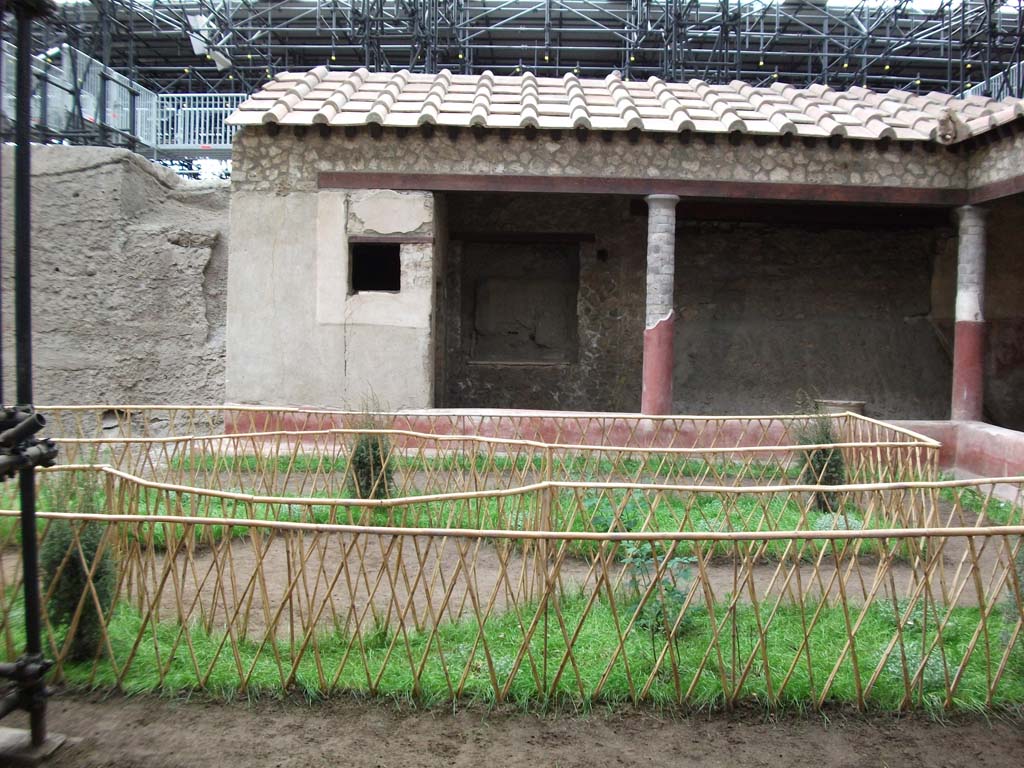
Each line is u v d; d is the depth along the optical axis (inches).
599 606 203.6
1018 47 597.3
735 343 556.7
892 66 817.5
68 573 168.6
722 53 745.6
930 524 243.0
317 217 438.0
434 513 285.0
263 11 755.4
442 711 156.9
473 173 434.3
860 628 192.5
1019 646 170.7
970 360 439.5
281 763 139.7
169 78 848.9
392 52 805.9
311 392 441.7
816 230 567.5
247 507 192.7
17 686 138.7
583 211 565.9
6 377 509.0
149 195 549.3
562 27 807.7
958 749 147.6
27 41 136.1
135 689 161.9
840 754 145.4
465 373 574.9
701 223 568.4
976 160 431.2
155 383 530.0
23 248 136.6
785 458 384.8
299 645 179.5
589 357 571.8
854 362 553.6
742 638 183.9
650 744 147.3
